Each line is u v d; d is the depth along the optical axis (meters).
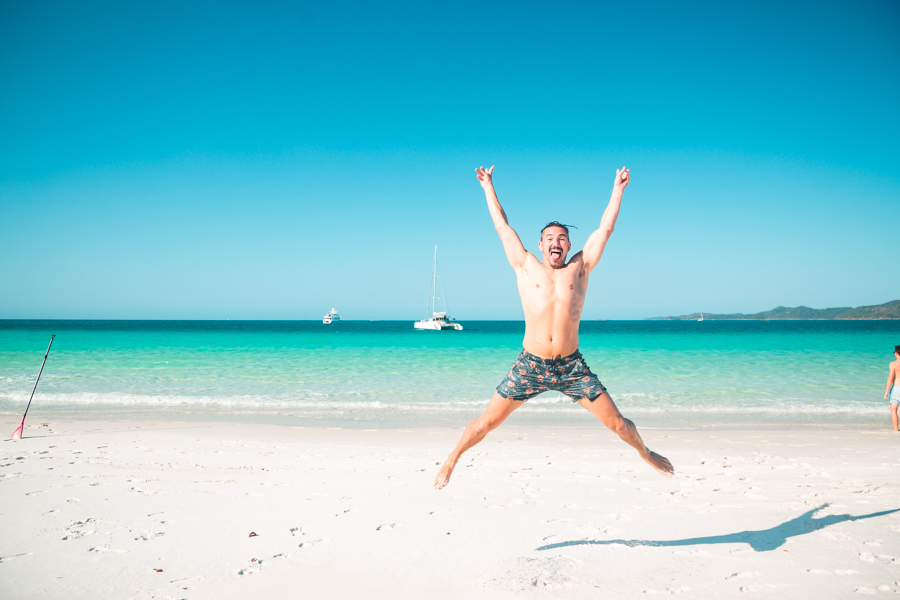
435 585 3.37
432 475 6.27
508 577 3.46
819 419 10.73
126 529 4.36
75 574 3.53
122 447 7.54
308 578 3.48
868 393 13.86
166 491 5.46
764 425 10.11
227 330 61.25
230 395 13.19
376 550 3.95
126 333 45.91
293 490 5.58
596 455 7.41
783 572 3.54
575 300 3.22
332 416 10.81
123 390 13.75
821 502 5.16
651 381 16.11
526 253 3.41
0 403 11.72
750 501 5.23
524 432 9.22
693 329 83.00
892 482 5.95
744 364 20.95
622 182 3.40
